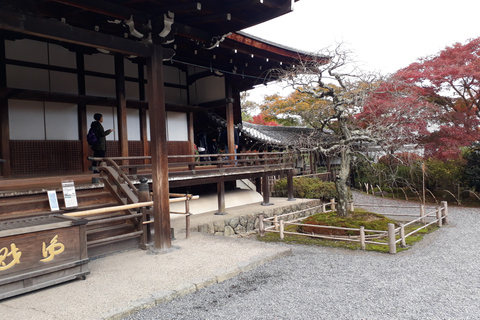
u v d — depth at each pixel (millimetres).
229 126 12922
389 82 10203
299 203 13438
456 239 8781
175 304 4281
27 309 3910
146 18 6188
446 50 15148
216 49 11836
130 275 5047
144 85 11828
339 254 7438
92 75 10414
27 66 9164
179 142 12859
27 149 8992
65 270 4676
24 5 4926
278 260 6320
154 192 6383
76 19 7730
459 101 15438
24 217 5570
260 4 6820
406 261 6777
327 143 10125
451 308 4348
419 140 14586
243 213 11125
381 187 20062
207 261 5742
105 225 6391
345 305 4410
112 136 10750
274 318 3988
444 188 16312
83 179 8211
